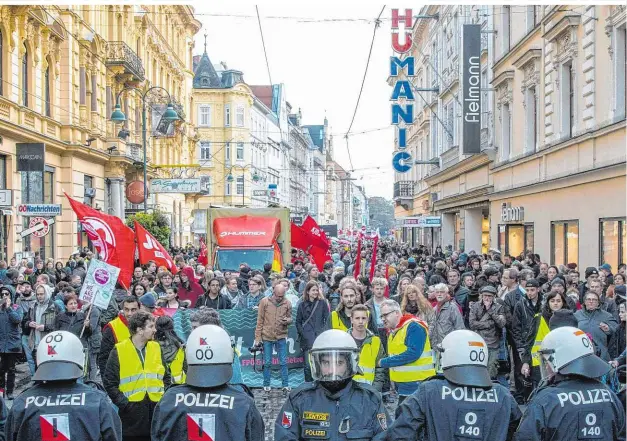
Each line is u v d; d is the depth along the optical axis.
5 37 23.69
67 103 29.33
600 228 19.53
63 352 5.11
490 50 31.89
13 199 24.12
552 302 10.00
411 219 37.06
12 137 24.05
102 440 5.11
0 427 5.48
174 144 50.06
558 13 22.11
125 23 37.69
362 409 5.02
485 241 37.22
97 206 33.09
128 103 38.75
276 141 92.19
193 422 4.84
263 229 23.38
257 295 14.13
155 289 14.59
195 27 57.72
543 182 24.00
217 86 75.00
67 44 29.22
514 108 28.16
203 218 58.25
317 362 5.04
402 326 8.33
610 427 4.91
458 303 13.54
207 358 4.90
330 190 148.00
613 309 11.30
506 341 11.41
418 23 51.94
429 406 4.93
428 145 52.03
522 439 4.88
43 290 12.44
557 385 4.98
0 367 12.33
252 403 5.00
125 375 7.25
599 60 19.41
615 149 18.33
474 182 35.47
